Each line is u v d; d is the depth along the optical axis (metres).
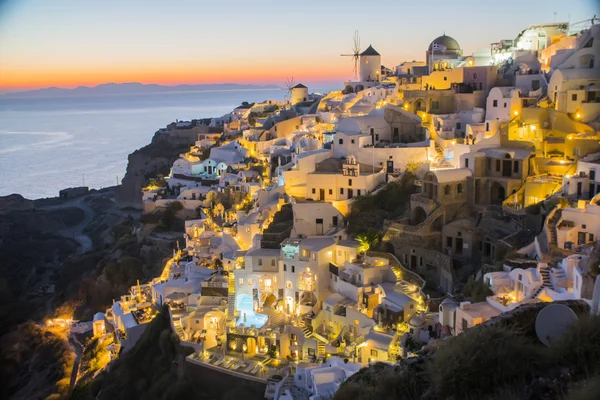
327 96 145.38
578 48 88.25
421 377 24.69
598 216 54.28
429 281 66.88
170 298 77.56
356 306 64.25
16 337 112.62
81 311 117.31
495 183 72.00
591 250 49.66
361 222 78.12
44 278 144.62
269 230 80.62
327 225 79.81
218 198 119.06
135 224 154.25
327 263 70.50
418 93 102.25
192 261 91.38
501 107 87.94
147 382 70.00
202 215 119.38
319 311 67.81
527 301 46.81
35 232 169.88
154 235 125.31
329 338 64.31
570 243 54.69
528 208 64.31
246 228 87.44
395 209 79.50
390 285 65.94
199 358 65.62
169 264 101.00
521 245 61.28
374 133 93.19
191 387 64.06
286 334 64.88
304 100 168.75
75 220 182.88
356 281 66.75
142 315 81.88
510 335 22.80
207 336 70.06
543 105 82.50
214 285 77.12
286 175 89.88
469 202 72.75
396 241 72.19
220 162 136.00
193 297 77.75
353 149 88.50
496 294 52.00
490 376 21.84
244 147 134.25
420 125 93.12
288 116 144.50
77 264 135.38
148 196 136.25
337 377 51.03
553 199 62.84
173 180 141.88
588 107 76.38
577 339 21.88
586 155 68.25
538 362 21.97
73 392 80.06
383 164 86.19
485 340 22.61
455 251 69.06
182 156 151.00
